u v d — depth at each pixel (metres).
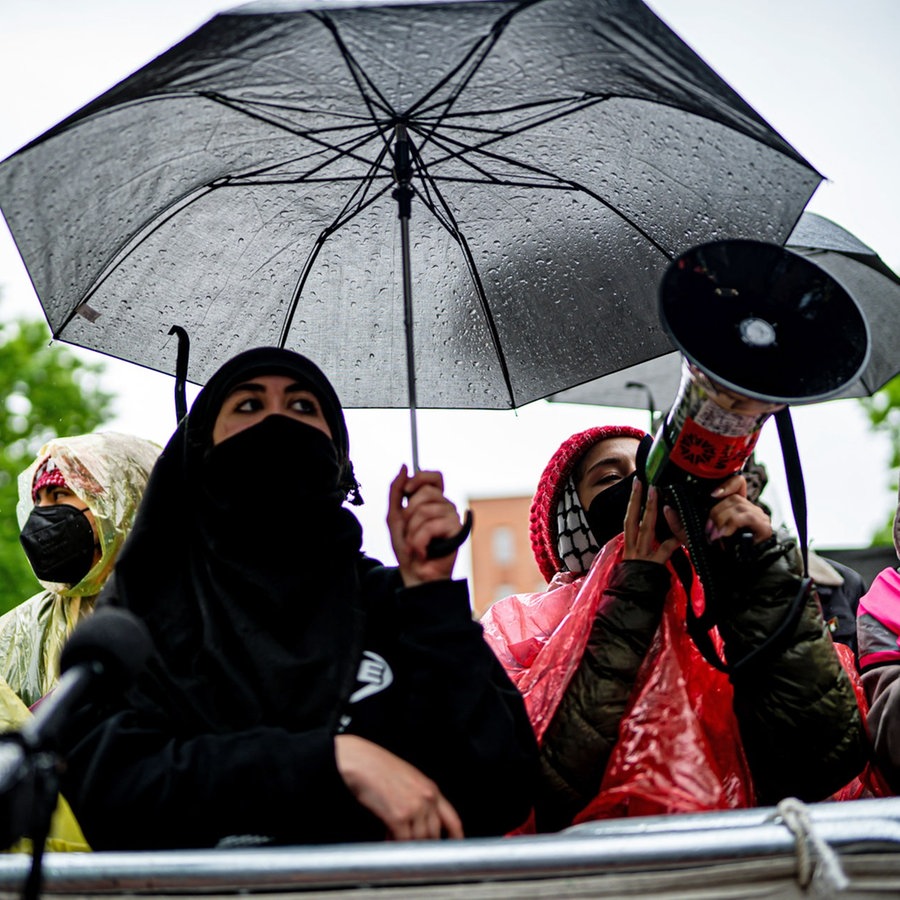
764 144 2.73
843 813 2.13
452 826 2.32
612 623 2.77
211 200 3.09
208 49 2.45
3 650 3.82
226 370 2.88
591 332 3.19
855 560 5.36
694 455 2.48
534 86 2.69
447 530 2.52
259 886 1.92
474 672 2.43
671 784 2.61
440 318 3.28
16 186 2.74
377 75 2.64
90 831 2.36
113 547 3.75
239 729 2.47
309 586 2.64
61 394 16.73
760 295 2.51
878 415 15.16
